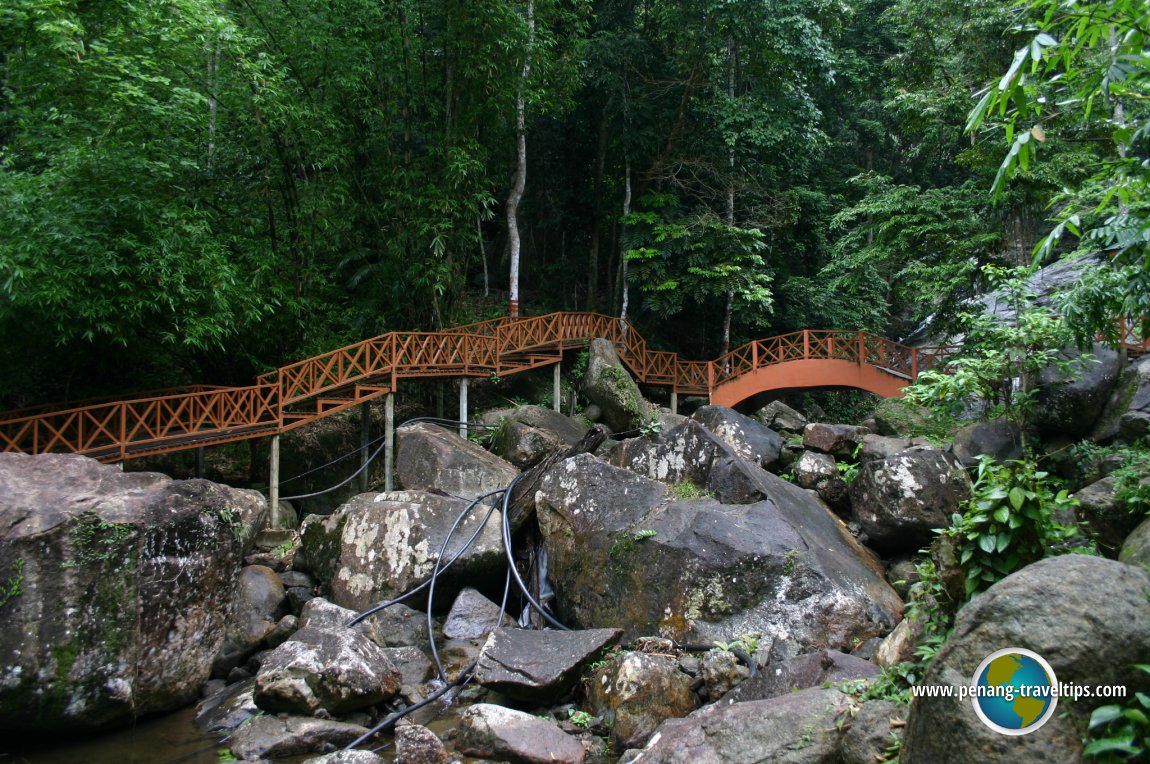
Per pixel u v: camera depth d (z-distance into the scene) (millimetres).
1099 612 3025
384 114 14148
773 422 15867
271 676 6359
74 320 9805
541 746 5484
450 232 14164
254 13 12711
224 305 10570
